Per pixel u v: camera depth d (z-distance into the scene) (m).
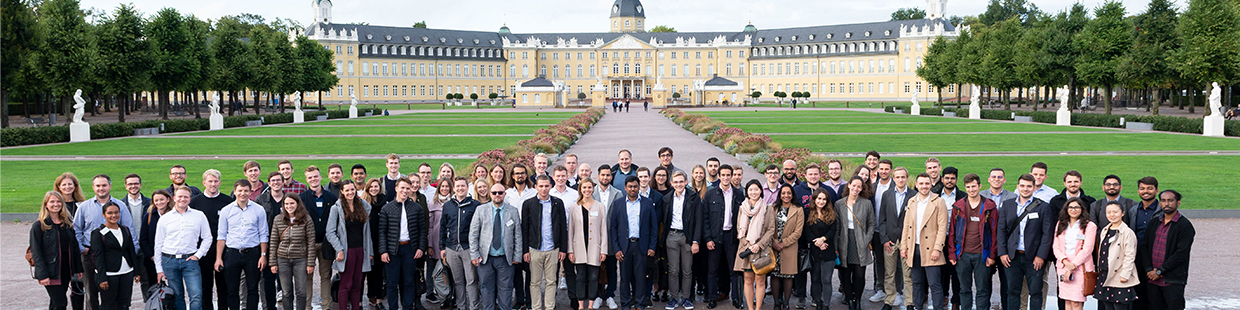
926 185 9.27
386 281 10.24
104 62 46.56
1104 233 8.63
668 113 71.75
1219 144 33.72
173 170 10.25
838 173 11.14
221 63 64.31
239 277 9.23
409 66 140.00
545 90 109.88
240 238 9.16
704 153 30.48
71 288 9.20
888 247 9.76
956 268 9.38
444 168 11.77
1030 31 64.62
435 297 10.74
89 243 9.03
